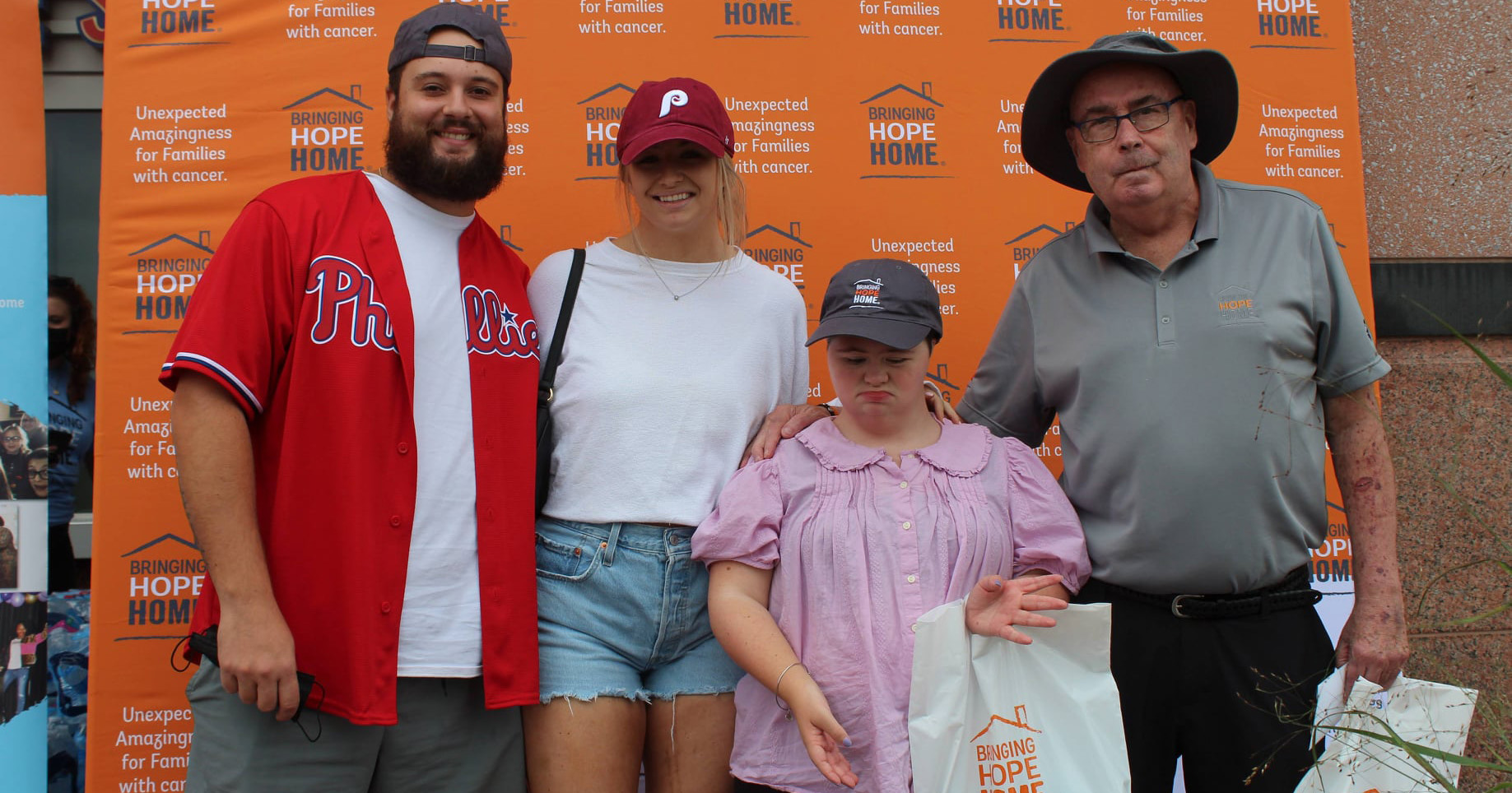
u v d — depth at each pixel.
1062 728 1.66
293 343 1.78
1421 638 2.90
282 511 1.74
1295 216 1.99
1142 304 1.97
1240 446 1.87
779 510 1.82
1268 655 1.92
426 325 1.89
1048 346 2.08
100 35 2.80
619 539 1.95
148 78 2.66
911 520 1.76
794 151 2.80
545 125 2.74
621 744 1.92
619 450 1.97
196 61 2.68
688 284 2.11
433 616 1.81
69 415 2.89
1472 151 3.05
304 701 1.68
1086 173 2.01
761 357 2.11
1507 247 3.03
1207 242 1.97
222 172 2.66
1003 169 2.86
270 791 1.71
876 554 1.75
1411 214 3.04
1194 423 1.89
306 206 1.86
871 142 2.82
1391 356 2.99
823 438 1.88
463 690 1.87
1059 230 2.86
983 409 2.27
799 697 1.63
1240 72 2.91
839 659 1.72
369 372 1.79
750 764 1.81
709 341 2.07
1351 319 1.96
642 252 2.13
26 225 2.68
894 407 1.83
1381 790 1.83
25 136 2.69
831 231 2.80
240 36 2.69
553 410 2.03
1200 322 1.92
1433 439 2.97
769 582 1.84
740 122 2.79
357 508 1.73
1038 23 2.89
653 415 1.98
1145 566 1.93
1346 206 2.90
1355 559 1.98
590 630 1.95
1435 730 1.85
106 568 2.54
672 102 2.03
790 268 2.79
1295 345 1.91
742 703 1.87
